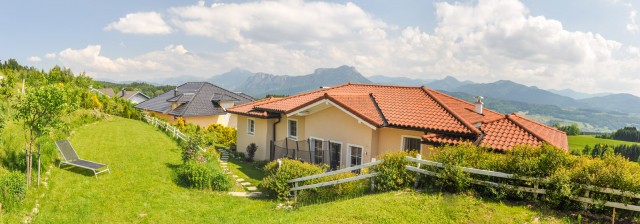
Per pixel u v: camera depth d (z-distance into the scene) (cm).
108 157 1691
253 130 2394
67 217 964
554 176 880
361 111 1655
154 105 4709
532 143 1376
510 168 960
